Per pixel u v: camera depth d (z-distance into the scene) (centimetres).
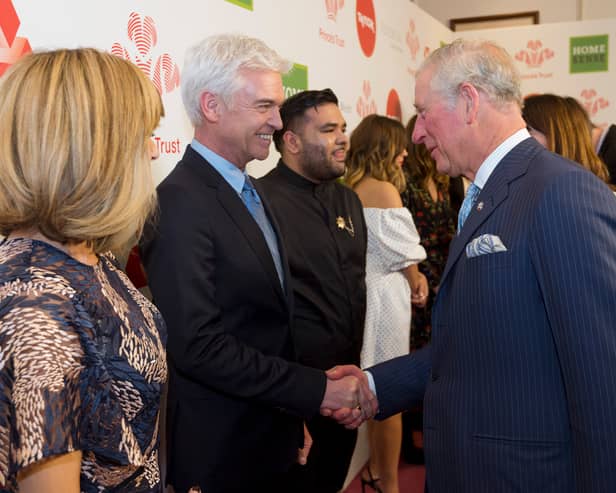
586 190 113
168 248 145
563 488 121
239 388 148
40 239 88
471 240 129
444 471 135
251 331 156
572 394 111
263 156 165
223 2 221
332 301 204
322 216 213
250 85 156
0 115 84
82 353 79
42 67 86
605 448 107
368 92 364
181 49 199
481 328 125
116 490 89
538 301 120
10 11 143
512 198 125
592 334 108
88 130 84
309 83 289
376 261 276
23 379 73
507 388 123
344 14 327
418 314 327
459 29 632
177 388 155
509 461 123
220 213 152
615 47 538
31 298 78
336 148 212
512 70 136
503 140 134
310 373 159
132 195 90
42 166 83
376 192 279
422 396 177
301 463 186
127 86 90
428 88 140
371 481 294
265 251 157
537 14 611
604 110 545
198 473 152
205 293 145
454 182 372
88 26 164
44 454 71
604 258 109
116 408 86
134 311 96
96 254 99
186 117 202
